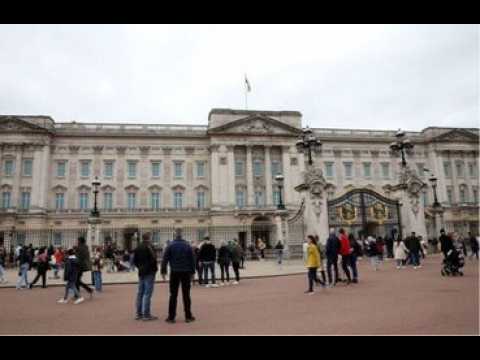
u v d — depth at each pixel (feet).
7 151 196.13
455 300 36.94
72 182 202.49
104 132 207.92
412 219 92.84
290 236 98.58
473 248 94.68
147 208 204.44
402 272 64.95
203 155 216.74
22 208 192.95
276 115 223.71
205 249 58.08
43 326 31.48
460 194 239.30
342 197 94.99
